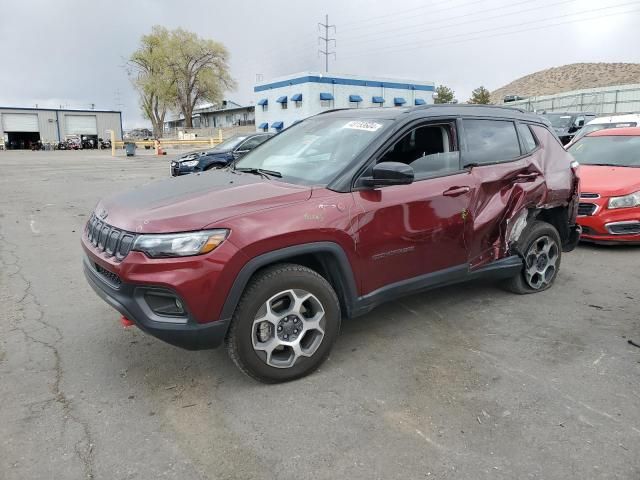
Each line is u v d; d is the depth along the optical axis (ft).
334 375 11.43
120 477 8.21
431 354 12.44
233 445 9.03
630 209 21.52
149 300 9.87
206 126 293.02
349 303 11.69
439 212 12.73
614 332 13.69
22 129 228.63
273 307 10.72
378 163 12.01
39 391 10.72
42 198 39.52
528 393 10.69
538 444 9.04
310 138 13.96
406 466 8.49
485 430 9.45
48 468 8.39
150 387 10.93
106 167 77.05
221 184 12.03
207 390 10.82
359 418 9.82
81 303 15.84
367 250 11.55
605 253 21.85
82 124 241.35
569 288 17.19
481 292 16.69
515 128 15.52
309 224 10.59
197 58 219.00
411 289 12.69
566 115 68.33
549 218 17.29
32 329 13.83
